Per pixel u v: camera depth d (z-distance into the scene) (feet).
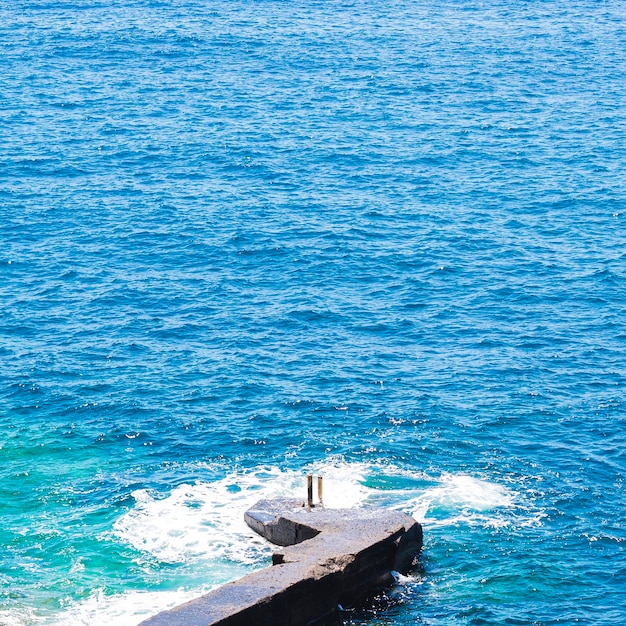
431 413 222.89
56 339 252.83
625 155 383.04
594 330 257.96
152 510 193.98
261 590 162.20
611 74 504.84
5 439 214.69
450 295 275.59
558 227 318.45
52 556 181.88
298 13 636.89
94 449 212.23
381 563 175.42
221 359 244.22
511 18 644.27
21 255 295.28
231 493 198.80
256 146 384.88
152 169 362.12
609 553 181.68
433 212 328.29
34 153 373.61
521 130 411.75
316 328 258.78
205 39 556.10
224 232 311.06
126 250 299.99
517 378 236.43
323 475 203.10
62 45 534.78
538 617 166.91
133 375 237.45
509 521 190.29
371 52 538.06
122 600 170.91
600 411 223.51
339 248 301.43
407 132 406.41
